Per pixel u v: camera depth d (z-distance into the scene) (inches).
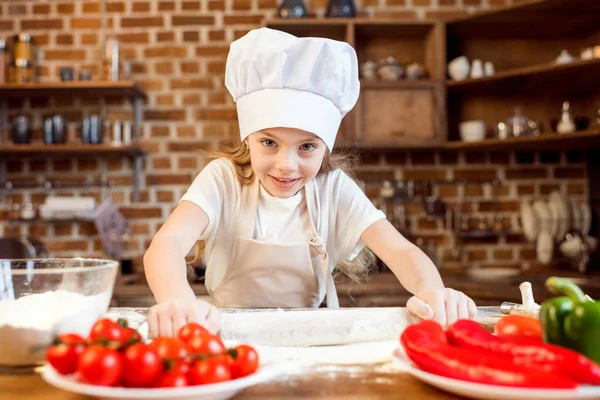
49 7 110.2
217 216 48.8
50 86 100.3
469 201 111.2
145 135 110.2
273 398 23.1
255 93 42.4
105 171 110.7
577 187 111.3
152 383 22.0
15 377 26.0
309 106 41.8
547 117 109.7
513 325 28.2
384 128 100.8
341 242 52.0
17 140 103.4
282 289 51.6
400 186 109.5
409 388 24.4
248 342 31.8
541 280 93.9
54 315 27.0
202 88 110.4
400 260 45.0
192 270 83.9
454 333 26.6
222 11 110.7
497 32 107.3
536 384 21.5
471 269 104.7
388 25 102.7
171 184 110.2
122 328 24.9
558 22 102.5
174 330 30.4
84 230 109.8
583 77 98.7
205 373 22.2
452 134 109.6
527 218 107.3
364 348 31.3
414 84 101.1
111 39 110.3
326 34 106.0
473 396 22.6
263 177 43.2
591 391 21.7
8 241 99.0
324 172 52.1
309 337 31.9
